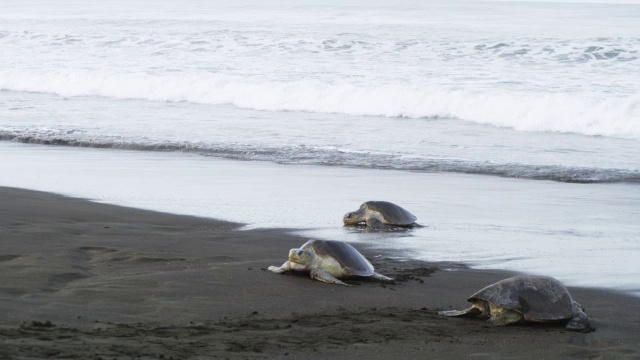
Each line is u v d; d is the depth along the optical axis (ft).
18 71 138.72
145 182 68.18
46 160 79.46
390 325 30.55
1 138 92.58
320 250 38.22
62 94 128.98
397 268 41.42
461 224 54.08
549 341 29.27
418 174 74.59
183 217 53.72
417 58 150.20
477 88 117.19
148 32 197.67
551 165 77.97
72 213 53.01
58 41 180.65
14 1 399.24
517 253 45.70
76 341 24.82
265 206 58.65
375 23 230.07
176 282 36.04
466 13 294.05
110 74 134.21
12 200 56.95
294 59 150.82
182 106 117.80
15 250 40.86
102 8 327.26
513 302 31.22
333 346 27.35
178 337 26.99
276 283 36.86
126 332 26.94
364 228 52.11
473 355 27.25
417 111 108.68
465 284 38.17
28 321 27.63
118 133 95.45
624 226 54.24
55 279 35.27
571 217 57.11
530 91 114.11
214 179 70.38
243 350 25.98
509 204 61.77
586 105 102.37
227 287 35.73
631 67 136.87
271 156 82.58
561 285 32.30
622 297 36.19
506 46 161.38
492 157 82.74
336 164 78.84
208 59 152.46
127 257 40.81
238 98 119.55
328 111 112.78
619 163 80.23
